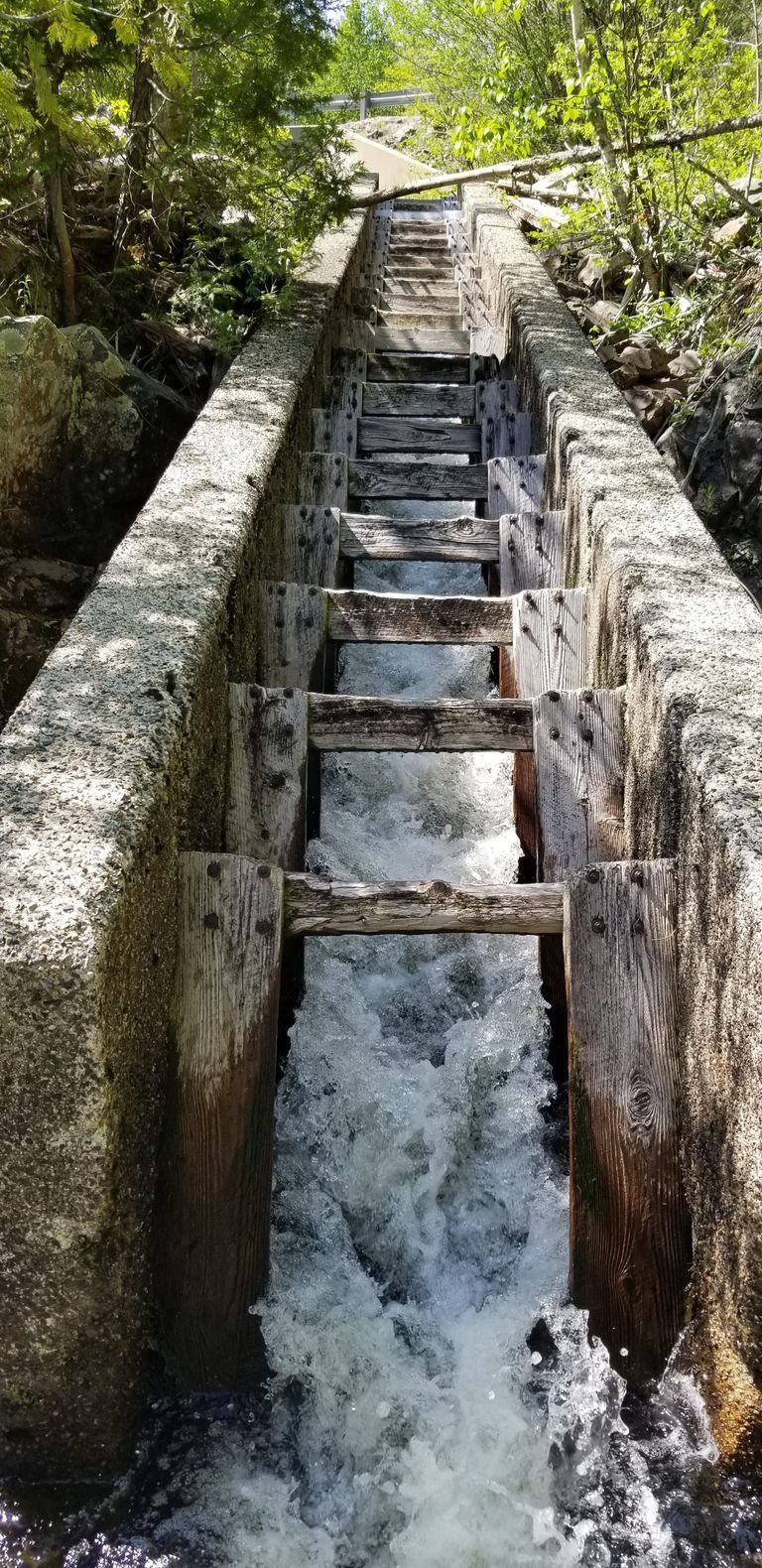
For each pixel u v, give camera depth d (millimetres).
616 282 6523
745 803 2002
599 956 2281
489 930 2363
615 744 2877
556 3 7160
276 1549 1856
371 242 8945
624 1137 2168
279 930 2258
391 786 3682
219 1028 2166
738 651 2527
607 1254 2135
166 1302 2055
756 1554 1810
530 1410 2104
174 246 5691
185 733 2299
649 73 5242
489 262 7371
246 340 5223
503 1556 1878
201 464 3580
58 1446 1906
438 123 10438
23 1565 1792
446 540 4035
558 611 3371
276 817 2760
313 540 3930
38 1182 1754
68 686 2299
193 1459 1973
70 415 4031
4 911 1706
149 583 2754
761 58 5840
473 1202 2633
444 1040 2943
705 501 4320
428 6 9781
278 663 3338
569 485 3844
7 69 3879
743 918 1842
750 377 4352
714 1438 1923
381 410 5590
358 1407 2102
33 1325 1819
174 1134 2102
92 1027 1683
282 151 5523
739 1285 1816
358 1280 2396
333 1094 2695
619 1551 1853
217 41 4723
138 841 1917
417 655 4395
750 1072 1795
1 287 4469
